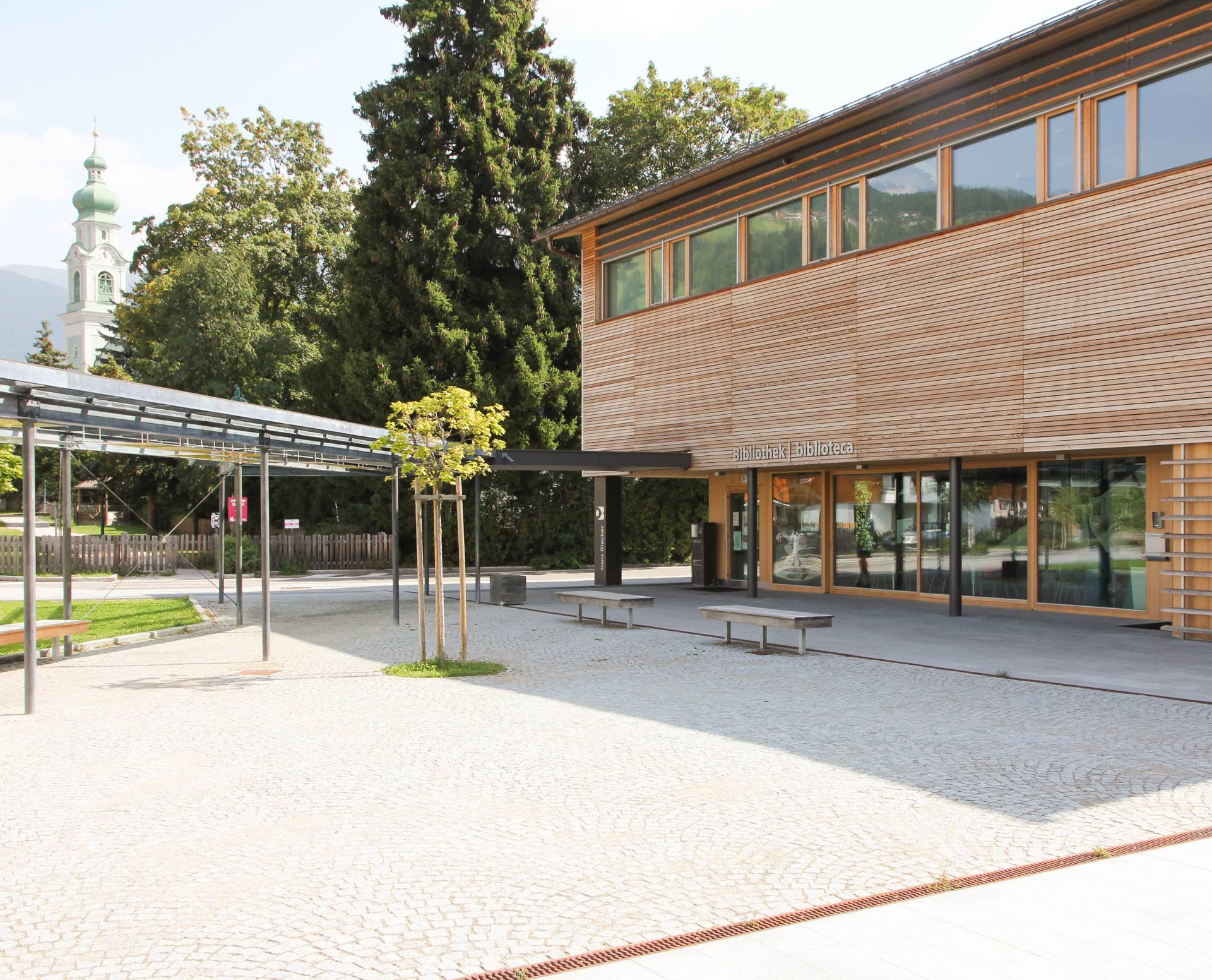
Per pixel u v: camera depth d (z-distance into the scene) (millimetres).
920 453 16016
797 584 22688
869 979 3723
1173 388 12766
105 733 8148
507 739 7809
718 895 4598
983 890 4633
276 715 8820
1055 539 17594
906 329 16266
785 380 18453
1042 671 11008
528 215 33562
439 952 4023
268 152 43312
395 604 16547
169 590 25188
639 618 16859
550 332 33719
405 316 32031
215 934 4223
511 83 34125
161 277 41438
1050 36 13930
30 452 9352
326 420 13828
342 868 5008
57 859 5176
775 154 18672
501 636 14531
